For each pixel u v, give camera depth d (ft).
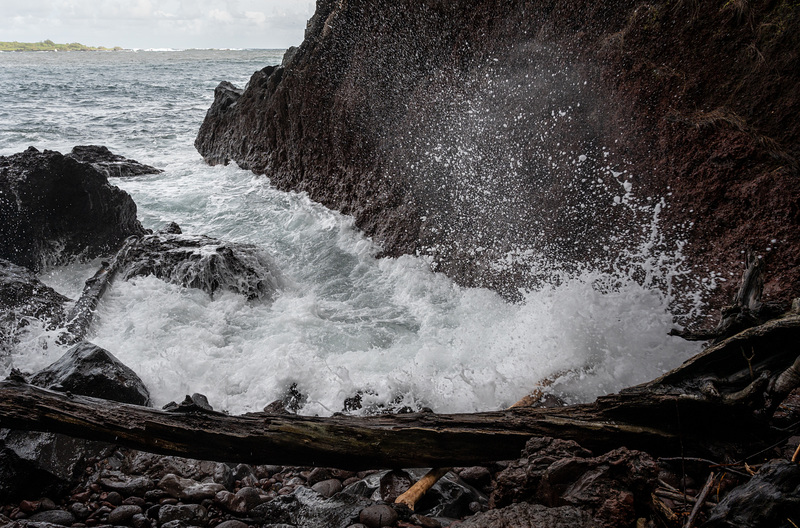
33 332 19.19
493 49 24.53
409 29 28.63
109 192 27.84
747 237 16.46
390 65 29.66
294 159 37.76
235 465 13.46
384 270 27.12
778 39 16.63
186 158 53.57
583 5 21.24
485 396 16.84
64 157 26.30
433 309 22.93
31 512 11.79
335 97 33.35
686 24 18.38
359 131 31.60
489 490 12.48
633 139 19.22
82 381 14.49
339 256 28.58
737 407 11.32
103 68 270.87
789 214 15.76
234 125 47.62
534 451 10.98
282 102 38.37
